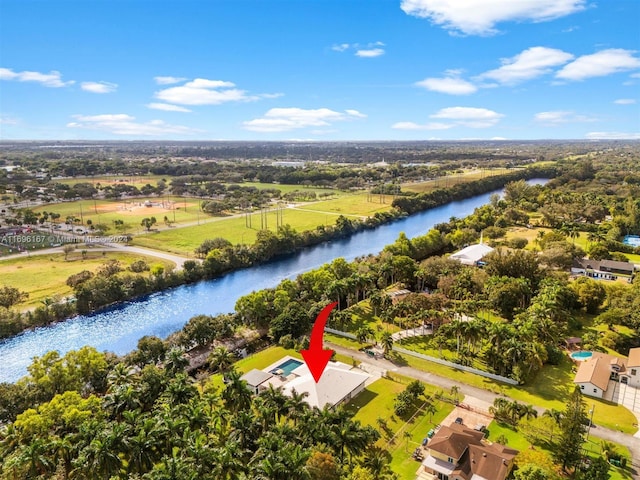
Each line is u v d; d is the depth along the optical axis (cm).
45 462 6341
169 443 6731
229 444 6456
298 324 12550
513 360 10331
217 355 10444
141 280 16900
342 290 14050
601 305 14138
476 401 9481
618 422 8706
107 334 13738
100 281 15725
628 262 18112
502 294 13388
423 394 9706
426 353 11681
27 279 17062
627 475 7256
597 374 9962
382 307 13938
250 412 7731
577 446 7256
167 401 7894
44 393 8831
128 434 6706
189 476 5819
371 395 9750
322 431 7075
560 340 11925
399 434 8369
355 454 7131
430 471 7325
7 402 8488
